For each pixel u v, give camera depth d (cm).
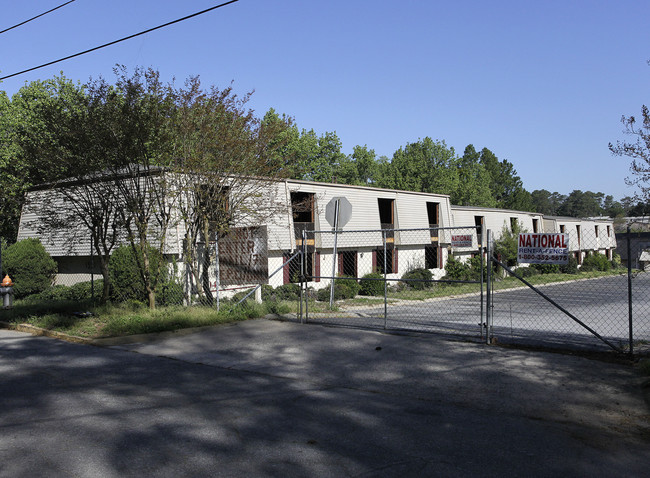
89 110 1298
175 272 1576
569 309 1848
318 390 723
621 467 458
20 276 2094
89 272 2159
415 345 992
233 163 1502
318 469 455
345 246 2475
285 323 1265
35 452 496
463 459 476
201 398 685
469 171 7131
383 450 499
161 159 1384
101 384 759
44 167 1390
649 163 748
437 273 3147
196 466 462
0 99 2488
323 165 5306
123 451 498
